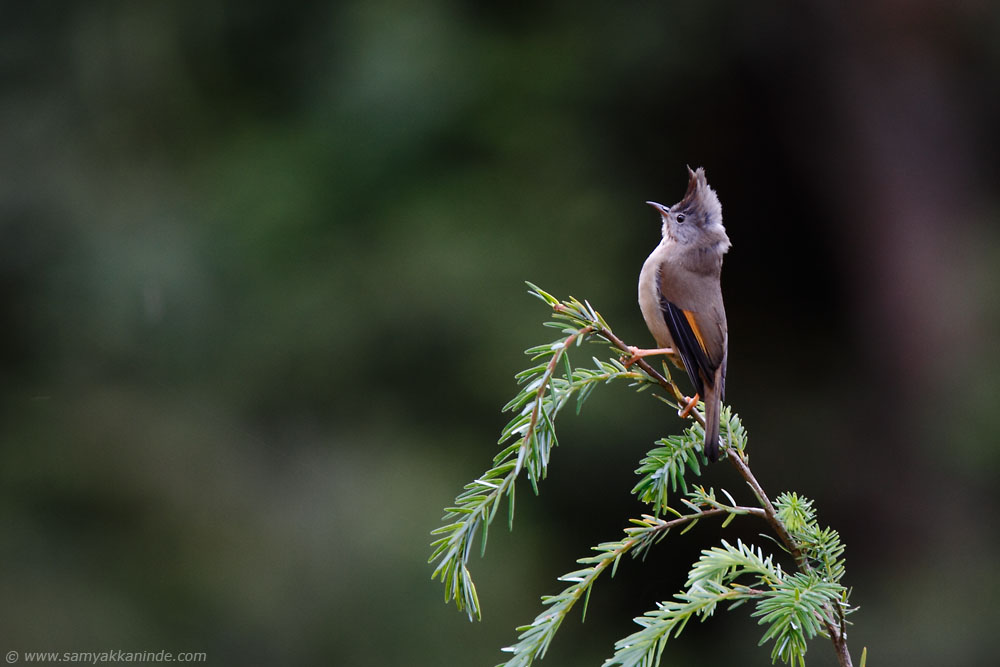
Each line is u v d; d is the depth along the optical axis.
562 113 15.70
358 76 15.20
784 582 3.74
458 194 14.95
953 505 15.95
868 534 16.52
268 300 14.56
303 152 15.18
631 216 15.71
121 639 12.12
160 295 14.47
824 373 18.36
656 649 3.65
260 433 14.15
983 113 18.69
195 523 13.08
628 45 16.06
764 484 16.67
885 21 17.86
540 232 14.93
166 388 14.30
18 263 14.65
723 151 18.11
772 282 18.98
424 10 15.45
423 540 13.08
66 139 15.39
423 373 14.30
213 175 15.38
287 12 15.71
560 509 14.86
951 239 18.09
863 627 14.27
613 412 14.32
